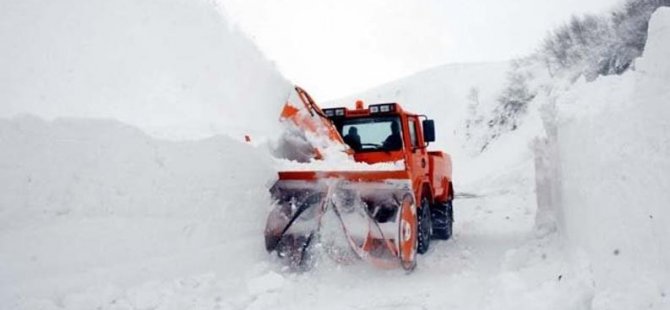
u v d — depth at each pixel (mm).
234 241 5375
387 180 5418
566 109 5129
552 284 4059
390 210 5398
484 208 11578
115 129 4508
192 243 4875
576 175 4332
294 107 6246
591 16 27141
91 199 4180
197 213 5035
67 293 3705
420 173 6668
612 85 4023
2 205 3635
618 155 3131
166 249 4605
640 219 2809
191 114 6250
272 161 6113
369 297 4547
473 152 30453
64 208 4000
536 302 3738
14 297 3420
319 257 5480
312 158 6168
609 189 3271
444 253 6555
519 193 14141
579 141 4156
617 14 25266
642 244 2785
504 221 9430
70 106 5457
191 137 5457
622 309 2701
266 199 5926
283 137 6473
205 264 4836
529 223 8977
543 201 6855
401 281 5117
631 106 3023
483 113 32469
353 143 6684
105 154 4355
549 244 5852
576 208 4367
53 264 3760
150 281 4258
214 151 5383
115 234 4230
